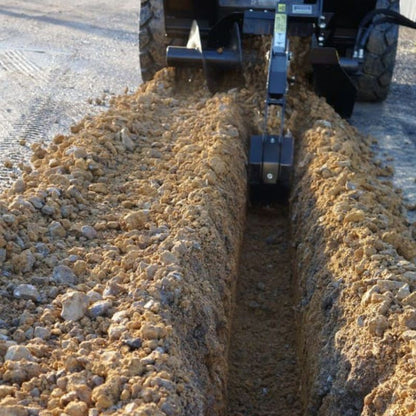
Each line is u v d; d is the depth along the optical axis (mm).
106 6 13406
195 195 4234
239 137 5461
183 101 6242
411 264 3660
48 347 2875
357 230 3957
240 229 4773
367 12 6867
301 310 4078
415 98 8250
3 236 3559
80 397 2559
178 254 3525
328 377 3309
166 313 3094
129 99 6391
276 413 3707
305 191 4891
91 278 3408
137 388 2582
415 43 11203
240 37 6379
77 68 8648
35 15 12117
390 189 5348
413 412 2611
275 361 4055
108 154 4816
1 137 6176
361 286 3486
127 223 3932
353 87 6348
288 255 4988
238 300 4547
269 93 5145
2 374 2684
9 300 3197
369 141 6574
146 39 7000
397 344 3025
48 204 3988
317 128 5633
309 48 6707
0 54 9133
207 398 3115
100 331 3016
